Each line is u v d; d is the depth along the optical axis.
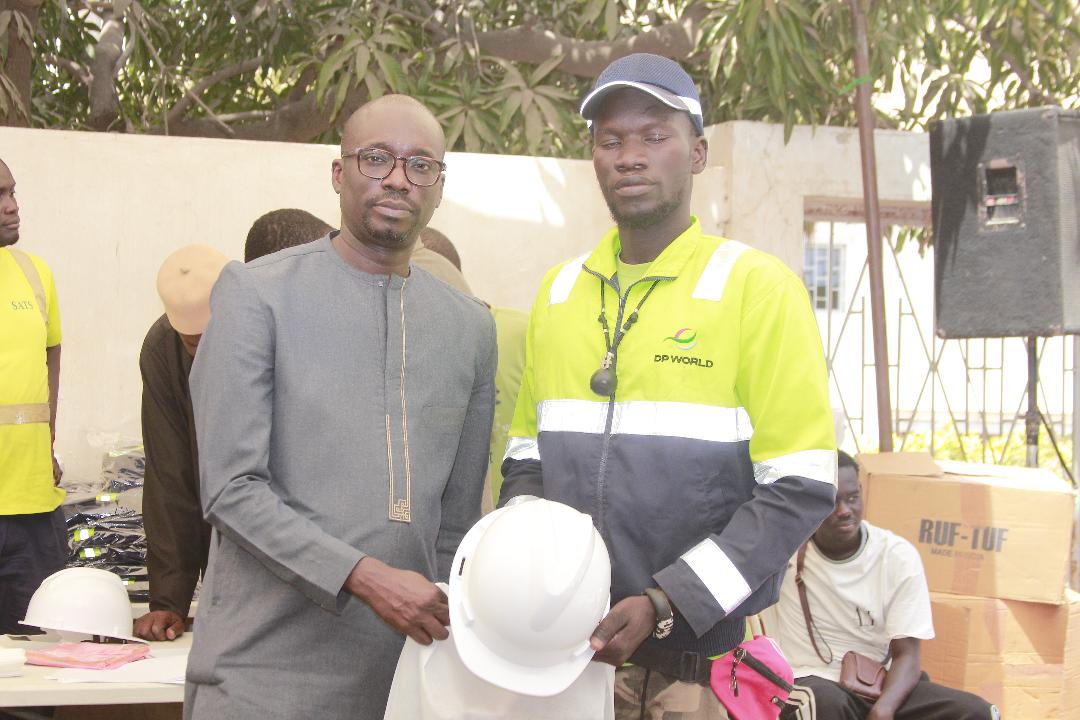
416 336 2.01
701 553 1.80
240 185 4.93
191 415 2.77
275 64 6.59
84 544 3.33
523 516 1.70
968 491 4.03
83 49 6.87
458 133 5.34
